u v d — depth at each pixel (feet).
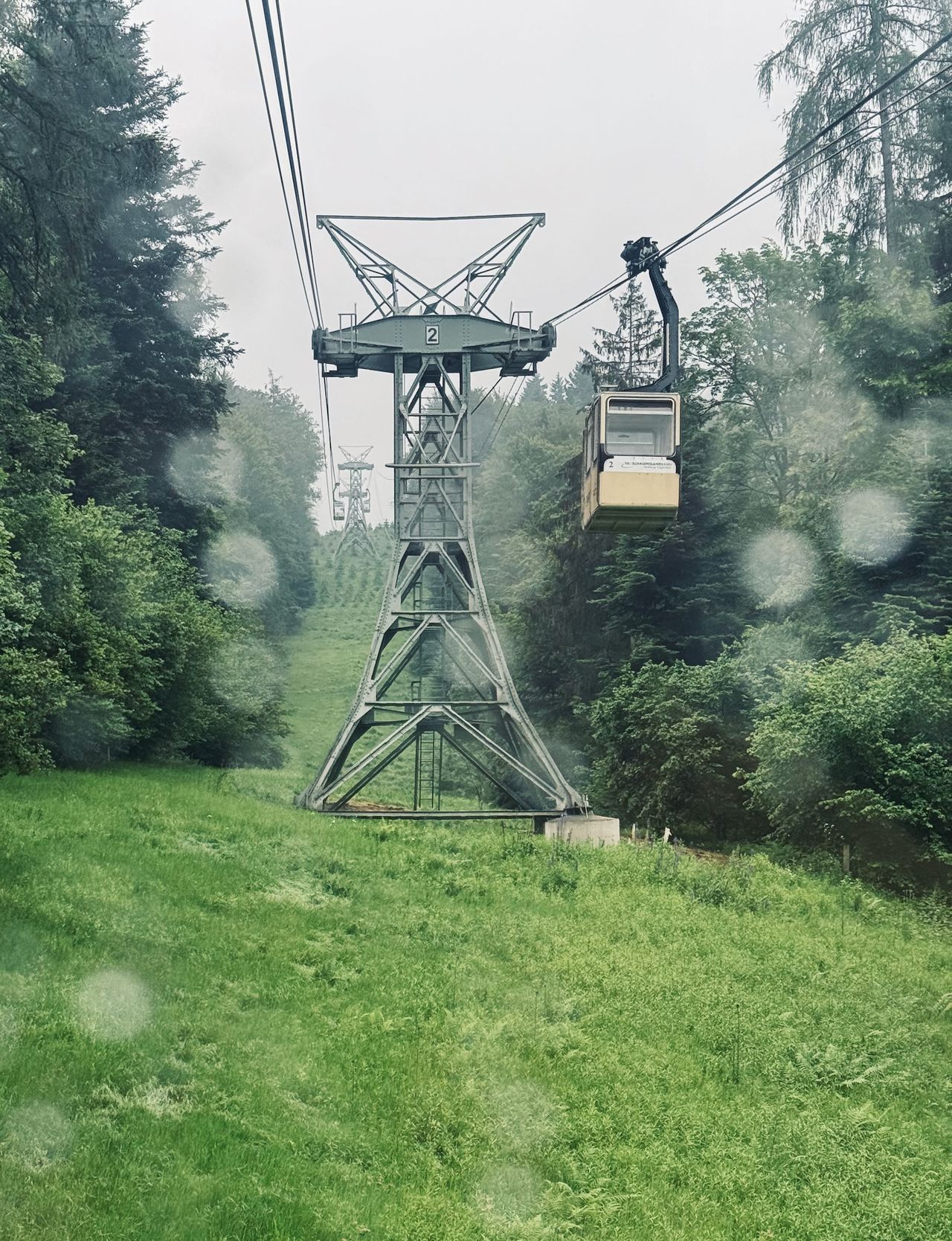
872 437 136.36
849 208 160.56
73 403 149.28
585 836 112.57
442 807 158.81
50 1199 29.60
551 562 210.38
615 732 151.53
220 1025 43.88
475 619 122.93
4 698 77.30
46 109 95.91
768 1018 54.90
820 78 158.10
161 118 167.94
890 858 98.68
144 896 59.67
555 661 201.16
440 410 126.62
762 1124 42.73
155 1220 29.91
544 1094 42.80
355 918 65.26
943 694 97.14
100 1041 39.17
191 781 119.85
